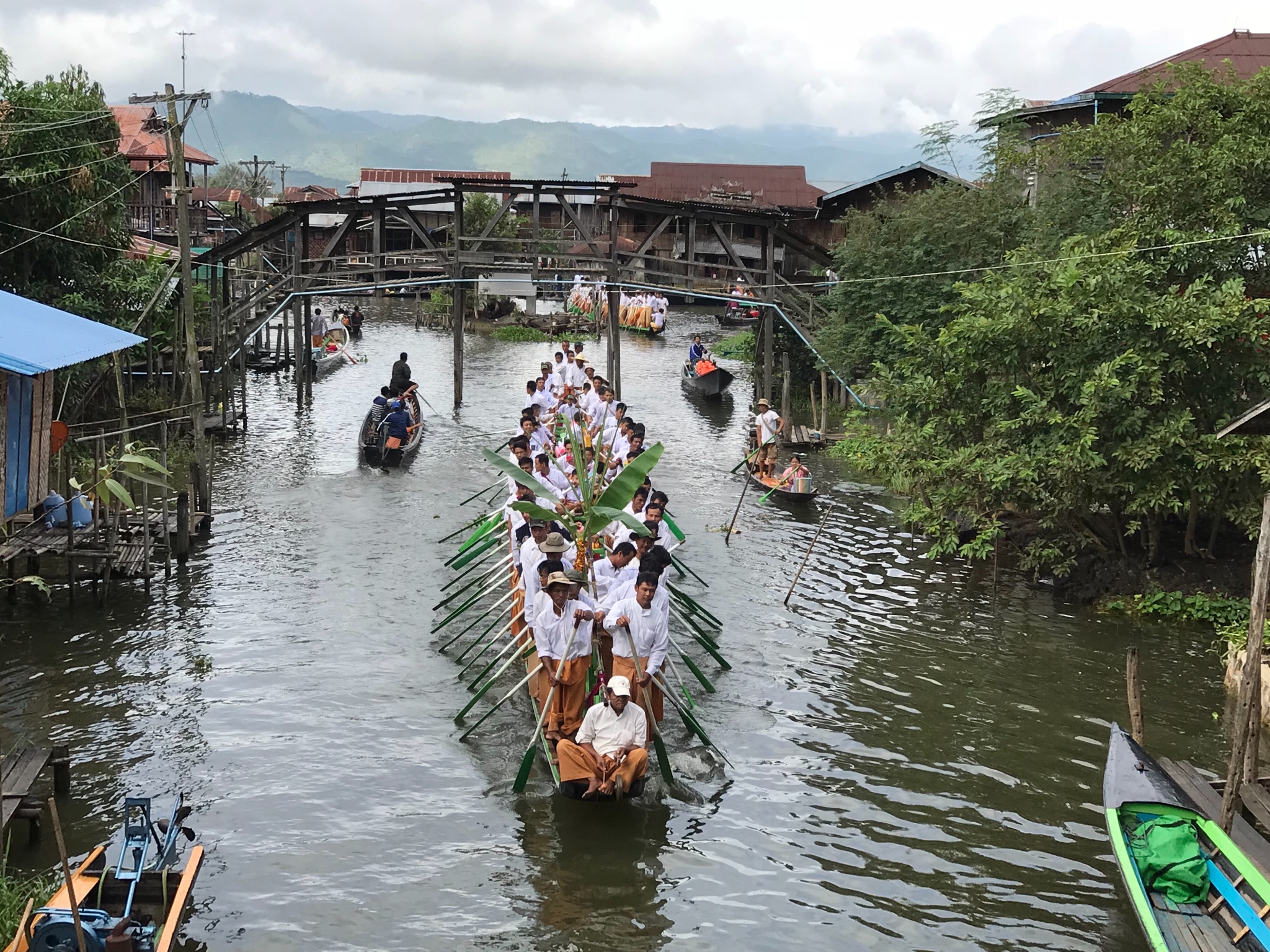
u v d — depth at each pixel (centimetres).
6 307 1438
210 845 975
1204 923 812
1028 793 1104
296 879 930
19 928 744
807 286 3120
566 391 2964
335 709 1255
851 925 891
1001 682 1366
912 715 1273
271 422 3016
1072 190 2045
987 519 1731
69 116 2175
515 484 1730
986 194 2539
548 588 1117
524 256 3020
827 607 1631
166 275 2447
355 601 1612
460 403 3331
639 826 1033
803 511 2211
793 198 6212
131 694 1273
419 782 1100
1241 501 1552
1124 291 1532
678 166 6366
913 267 2558
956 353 1700
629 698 1065
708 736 1209
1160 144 1695
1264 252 1625
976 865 978
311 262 2997
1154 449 1480
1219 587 1602
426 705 1275
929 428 1738
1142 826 891
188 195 1956
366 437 2589
